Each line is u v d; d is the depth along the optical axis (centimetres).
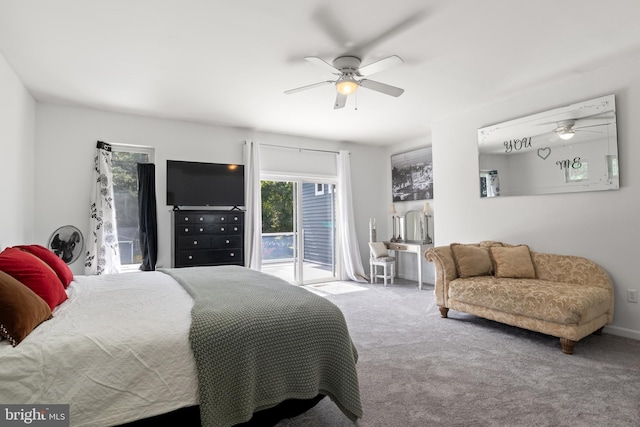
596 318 293
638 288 307
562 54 299
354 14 233
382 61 256
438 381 230
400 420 185
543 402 202
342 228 616
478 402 203
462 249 383
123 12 228
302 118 473
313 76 332
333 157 619
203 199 470
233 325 158
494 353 278
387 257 592
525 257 365
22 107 341
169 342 146
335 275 623
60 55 287
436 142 493
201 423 142
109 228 420
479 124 436
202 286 230
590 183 336
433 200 525
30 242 373
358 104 419
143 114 444
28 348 131
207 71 319
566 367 250
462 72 332
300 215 582
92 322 158
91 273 405
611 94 322
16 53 282
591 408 195
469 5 225
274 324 166
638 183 308
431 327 347
